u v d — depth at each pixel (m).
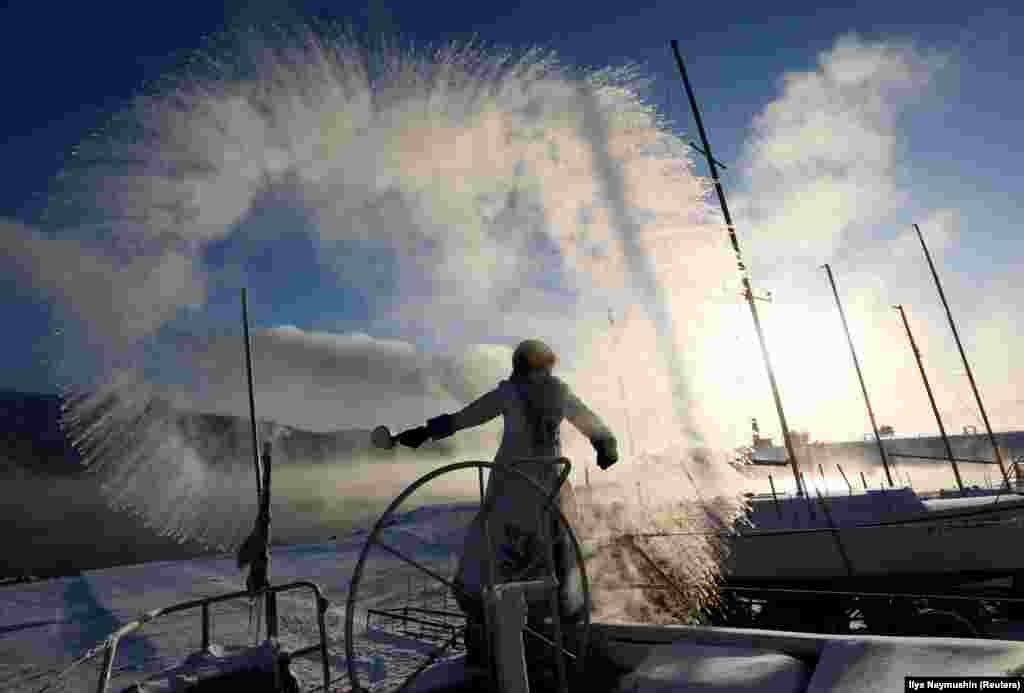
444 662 2.89
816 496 12.34
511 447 2.75
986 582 13.54
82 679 11.95
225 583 23.72
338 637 13.53
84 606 19.86
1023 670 1.69
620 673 2.51
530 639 2.61
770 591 6.24
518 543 2.63
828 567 11.72
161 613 2.84
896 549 11.75
